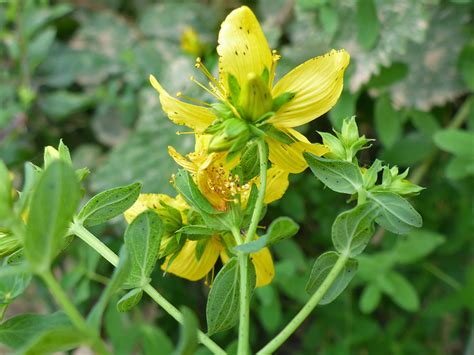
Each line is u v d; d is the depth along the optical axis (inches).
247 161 2.6
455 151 4.6
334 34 5.6
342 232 2.5
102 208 2.5
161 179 5.9
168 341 4.7
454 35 6.1
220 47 2.5
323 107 2.6
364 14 5.0
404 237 5.5
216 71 6.0
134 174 6.0
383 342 6.1
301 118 2.6
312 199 6.0
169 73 6.3
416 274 6.3
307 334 6.1
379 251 6.1
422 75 6.0
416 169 6.1
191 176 2.6
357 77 5.3
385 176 2.6
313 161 2.6
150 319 6.3
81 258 5.2
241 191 2.7
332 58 2.6
